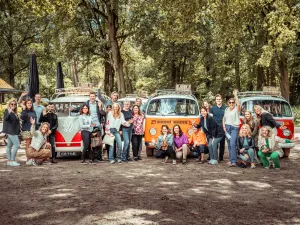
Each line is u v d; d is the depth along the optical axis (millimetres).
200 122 11758
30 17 41156
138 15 33594
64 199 7082
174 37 22047
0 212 6238
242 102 13703
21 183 8586
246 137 10992
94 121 11859
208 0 19859
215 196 7332
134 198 7133
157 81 53344
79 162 12016
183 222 5660
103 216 5957
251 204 6738
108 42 40438
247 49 34188
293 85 44219
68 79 69875
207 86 51531
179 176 9500
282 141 10633
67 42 39688
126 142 12086
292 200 7062
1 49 46125
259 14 28938
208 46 40594
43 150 11328
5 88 41250
